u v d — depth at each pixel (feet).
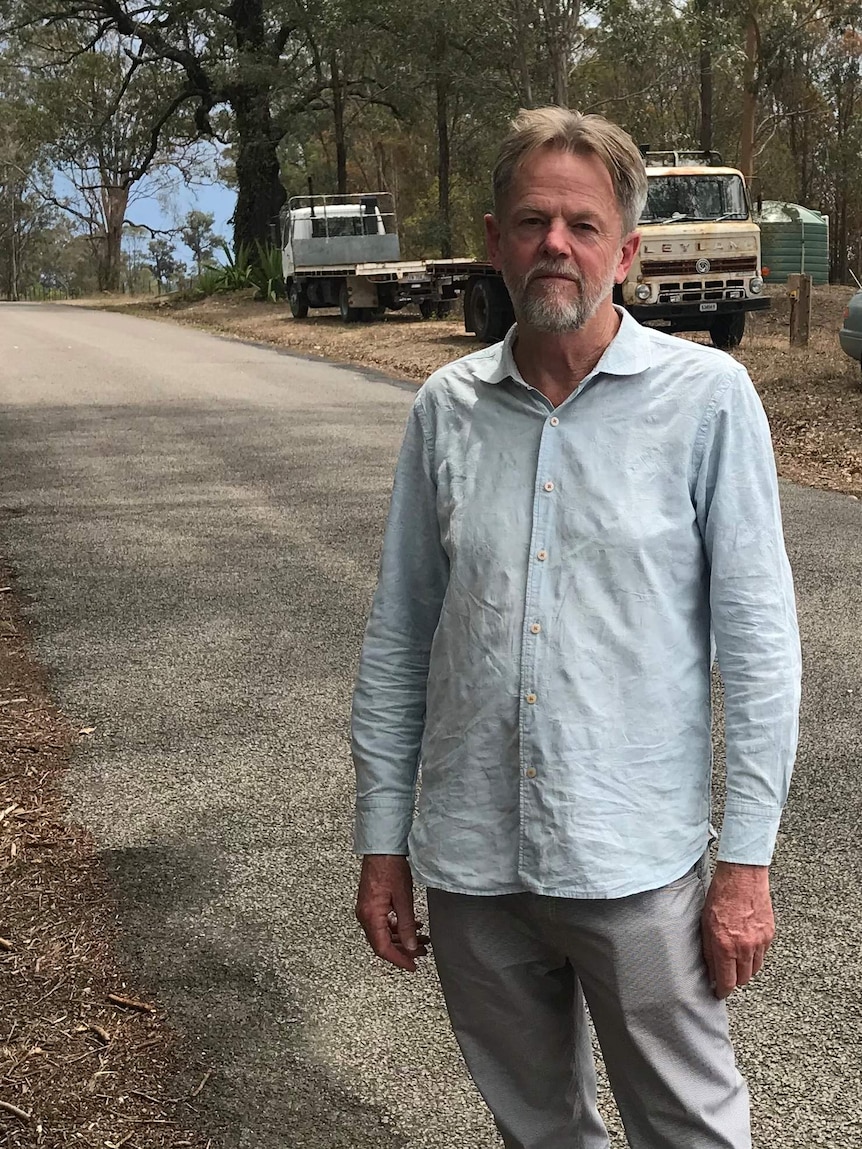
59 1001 10.91
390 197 94.38
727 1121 6.59
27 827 14.17
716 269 57.06
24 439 42.22
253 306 114.83
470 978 6.91
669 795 6.44
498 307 65.26
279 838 13.92
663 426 6.46
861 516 28.96
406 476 7.12
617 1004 6.50
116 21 133.39
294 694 18.24
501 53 99.81
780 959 11.23
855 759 15.48
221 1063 10.07
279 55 124.98
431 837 6.79
